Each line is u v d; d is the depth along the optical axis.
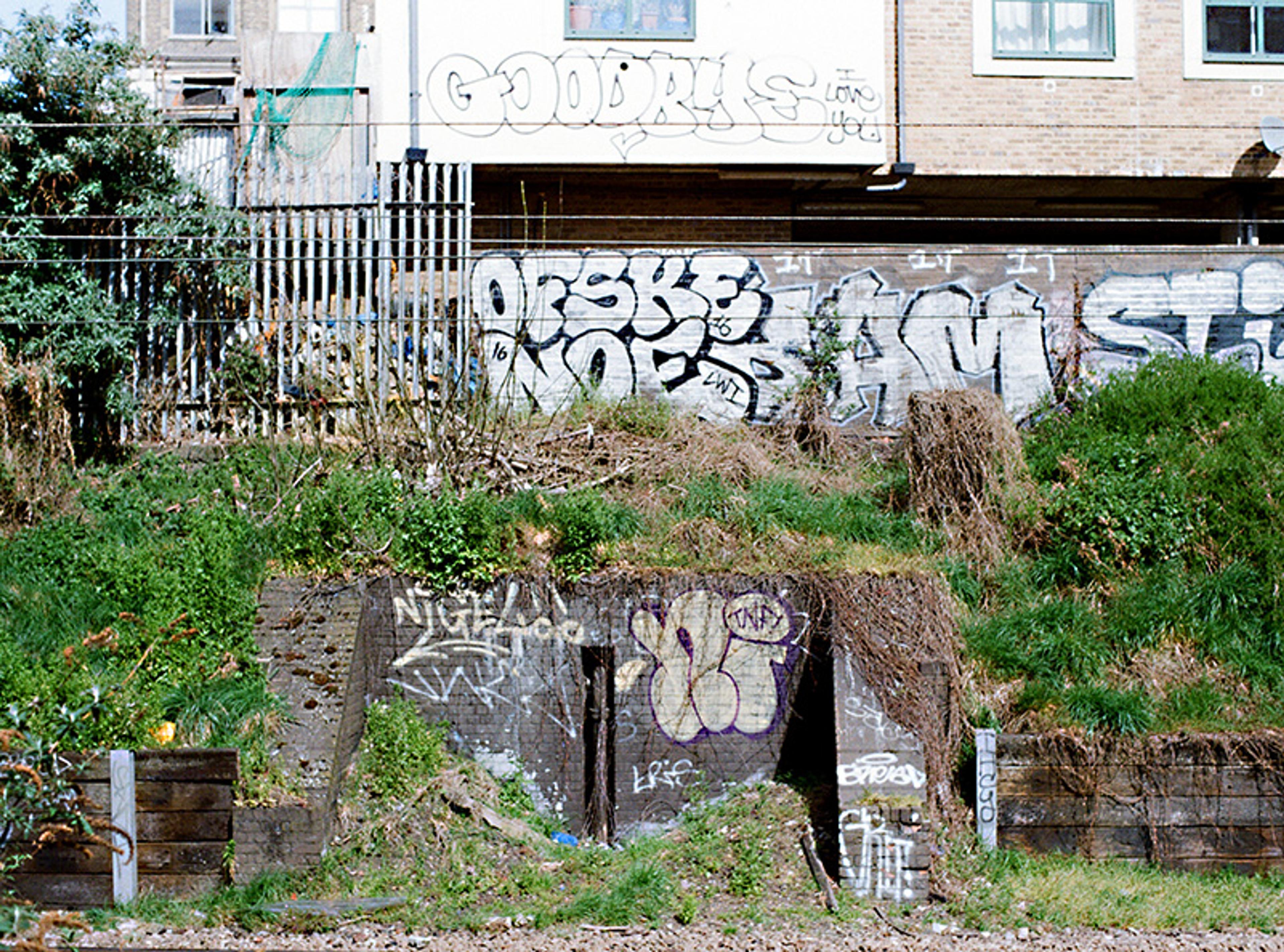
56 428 10.89
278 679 8.55
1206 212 15.39
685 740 9.05
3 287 11.01
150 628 8.96
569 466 10.74
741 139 13.61
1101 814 8.23
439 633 9.24
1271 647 9.23
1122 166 14.16
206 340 11.78
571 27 13.57
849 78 13.70
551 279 12.41
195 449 11.38
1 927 6.83
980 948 7.02
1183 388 11.31
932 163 13.96
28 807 7.45
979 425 10.22
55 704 7.93
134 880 7.61
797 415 12.09
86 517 10.48
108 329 11.15
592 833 9.09
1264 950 7.00
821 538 9.97
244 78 14.61
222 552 9.58
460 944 7.04
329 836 7.89
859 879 7.73
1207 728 8.40
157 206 11.46
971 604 9.66
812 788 8.62
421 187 13.12
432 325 11.68
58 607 9.22
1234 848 8.18
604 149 13.55
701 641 9.10
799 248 12.91
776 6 13.67
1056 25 14.17
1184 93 14.25
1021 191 14.71
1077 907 7.47
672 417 11.74
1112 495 10.03
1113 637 9.26
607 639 9.16
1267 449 10.59
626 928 7.28
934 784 8.23
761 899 7.68
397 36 13.61
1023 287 12.35
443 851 8.03
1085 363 12.31
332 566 9.28
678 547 9.64
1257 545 9.70
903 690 8.33
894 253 12.38
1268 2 14.39
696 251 12.42
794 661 9.04
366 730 8.92
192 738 8.14
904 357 12.34
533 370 12.38
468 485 10.40
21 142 10.92
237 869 7.60
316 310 12.10
